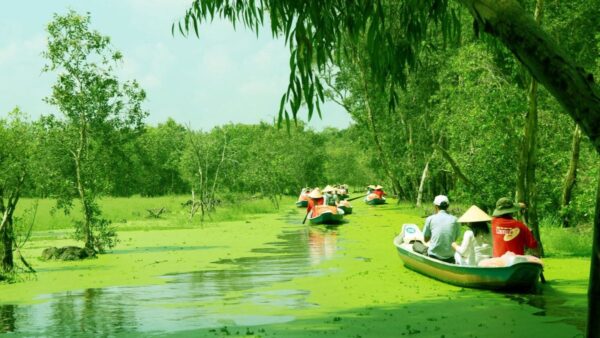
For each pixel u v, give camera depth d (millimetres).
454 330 8312
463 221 11758
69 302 11375
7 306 11039
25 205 45812
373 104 40125
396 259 16609
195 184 40656
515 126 16328
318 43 5145
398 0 5934
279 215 39656
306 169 72125
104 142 19656
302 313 9805
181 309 10406
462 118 17953
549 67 3447
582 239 17062
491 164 17234
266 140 58375
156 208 44031
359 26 5402
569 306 9680
